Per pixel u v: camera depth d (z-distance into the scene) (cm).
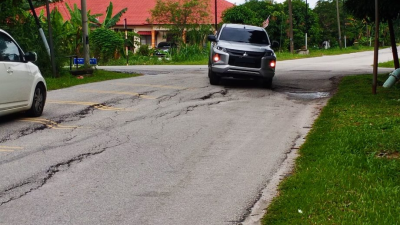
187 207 575
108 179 673
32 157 770
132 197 605
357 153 777
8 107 980
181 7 4456
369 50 6462
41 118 1079
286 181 655
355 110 1166
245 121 1099
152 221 532
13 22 2012
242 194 620
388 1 1625
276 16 5469
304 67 2834
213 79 1750
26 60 1059
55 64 1925
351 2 1745
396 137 862
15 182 652
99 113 1155
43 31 1995
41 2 2584
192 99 1404
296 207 550
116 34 3703
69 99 1358
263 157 796
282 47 5469
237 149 847
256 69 1666
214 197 609
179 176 692
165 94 1488
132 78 1970
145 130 982
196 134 958
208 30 4256
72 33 2981
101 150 822
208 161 770
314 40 6462
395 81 1639
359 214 519
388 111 1141
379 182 631
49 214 547
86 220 532
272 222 521
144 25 5216
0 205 571
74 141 879
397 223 492
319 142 866
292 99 1461
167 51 4103
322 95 1552
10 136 902
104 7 5525
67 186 641
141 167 731
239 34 1805
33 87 1066
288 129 1020
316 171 683
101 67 2833
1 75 950
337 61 3722
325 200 564
